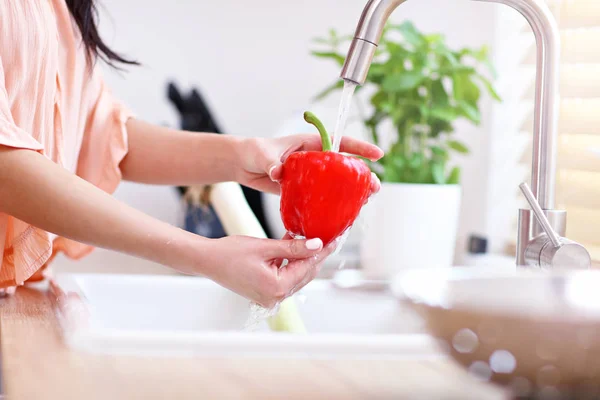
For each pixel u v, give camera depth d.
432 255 1.44
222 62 2.15
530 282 0.45
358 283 0.72
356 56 0.66
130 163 1.05
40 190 0.69
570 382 0.37
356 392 0.38
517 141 1.97
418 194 1.42
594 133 1.13
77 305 0.75
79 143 1.03
